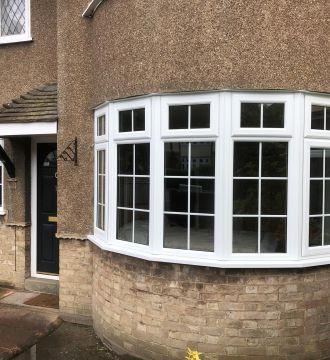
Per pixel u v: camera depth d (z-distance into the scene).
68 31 6.32
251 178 4.81
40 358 5.32
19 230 7.69
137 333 5.27
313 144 4.89
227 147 4.75
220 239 4.79
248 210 4.84
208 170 4.86
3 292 7.54
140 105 5.18
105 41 5.59
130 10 5.16
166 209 5.04
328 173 5.07
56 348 5.60
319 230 5.03
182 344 4.99
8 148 7.79
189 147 4.92
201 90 4.79
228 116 4.73
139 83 5.11
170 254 4.99
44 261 7.72
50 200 7.66
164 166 5.02
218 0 4.71
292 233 4.83
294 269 4.86
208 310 4.89
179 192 4.98
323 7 4.77
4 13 8.11
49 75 7.64
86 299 6.40
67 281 6.47
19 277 7.70
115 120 5.50
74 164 6.36
